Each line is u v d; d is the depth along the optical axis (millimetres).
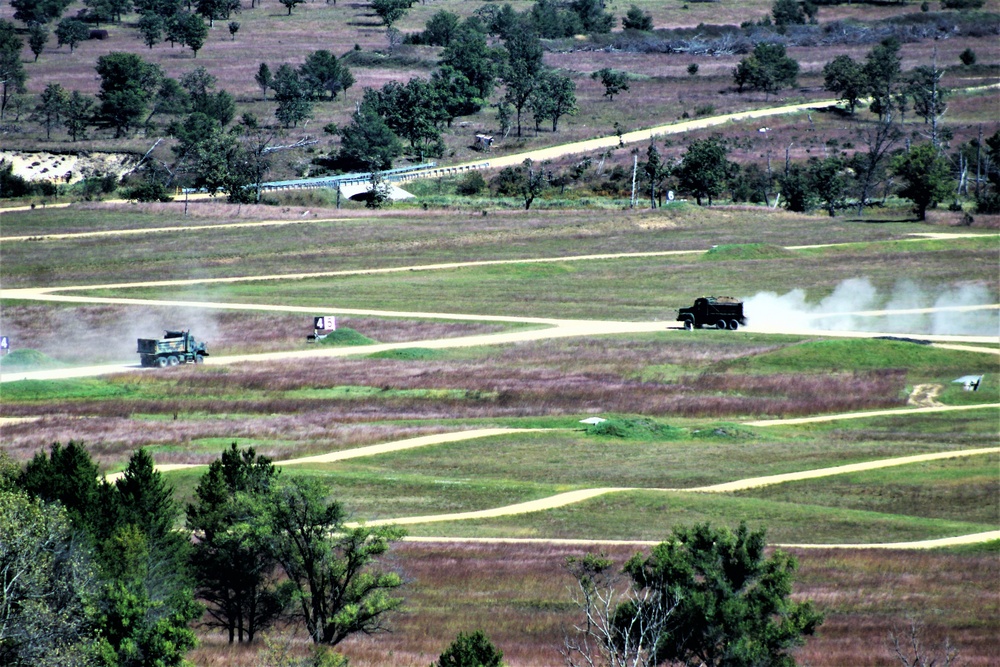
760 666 148125
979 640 187500
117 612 144750
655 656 141500
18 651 137625
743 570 158375
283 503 180875
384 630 184750
